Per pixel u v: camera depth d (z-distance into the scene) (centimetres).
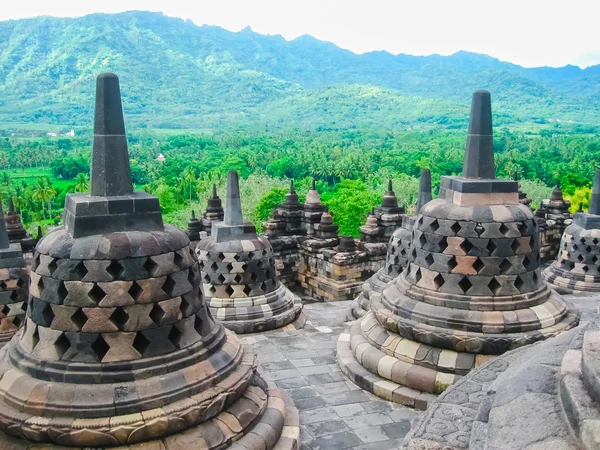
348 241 2319
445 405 627
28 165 10531
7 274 1270
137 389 658
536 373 498
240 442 696
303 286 2523
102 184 728
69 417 638
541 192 6047
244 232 1466
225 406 713
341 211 5550
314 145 12431
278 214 2580
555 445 387
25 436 638
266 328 1428
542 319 985
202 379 700
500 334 963
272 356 1244
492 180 1013
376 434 889
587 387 414
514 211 1003
